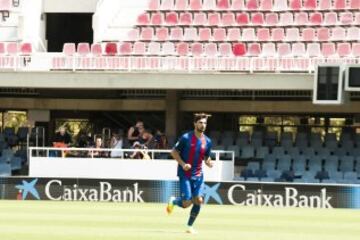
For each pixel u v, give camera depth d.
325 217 34.47
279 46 56.31
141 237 24.53
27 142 54.53
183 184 25.47
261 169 51.06
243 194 41.53
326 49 55.22
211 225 29.58
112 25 60.66
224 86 50.91
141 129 51.22
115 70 52.53
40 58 53.38
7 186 43.22
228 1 61.06
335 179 49.53
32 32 60.03
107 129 56.78
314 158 51.66
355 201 40.38
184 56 55.78
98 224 29.36
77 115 60.00
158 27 60.09
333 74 47.62
